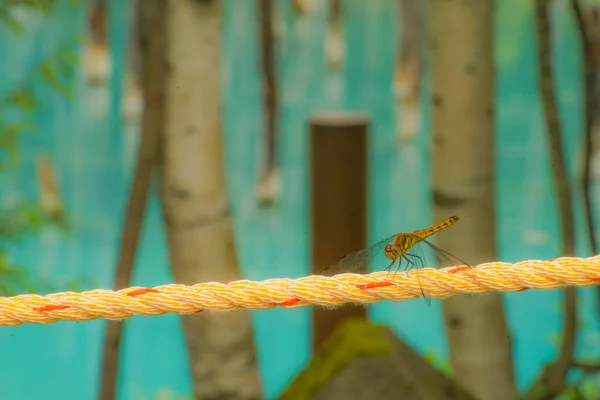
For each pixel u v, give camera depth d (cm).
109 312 167
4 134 317
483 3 221
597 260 168
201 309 167
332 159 205
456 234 227
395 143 422
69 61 332
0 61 352
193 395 227
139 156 234
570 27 359
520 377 307
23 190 349
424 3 422
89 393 350
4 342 355
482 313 235
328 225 205
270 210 418
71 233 355
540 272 167
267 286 167
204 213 223
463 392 220
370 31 449
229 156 430
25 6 333
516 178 402
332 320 223
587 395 272
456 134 224
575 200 316
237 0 457
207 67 221
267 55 419
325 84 450
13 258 339
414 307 346
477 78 223
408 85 426
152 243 336
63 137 371
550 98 283
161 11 223
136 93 383
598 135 300
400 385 213
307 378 216
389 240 177
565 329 276
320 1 452
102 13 381
